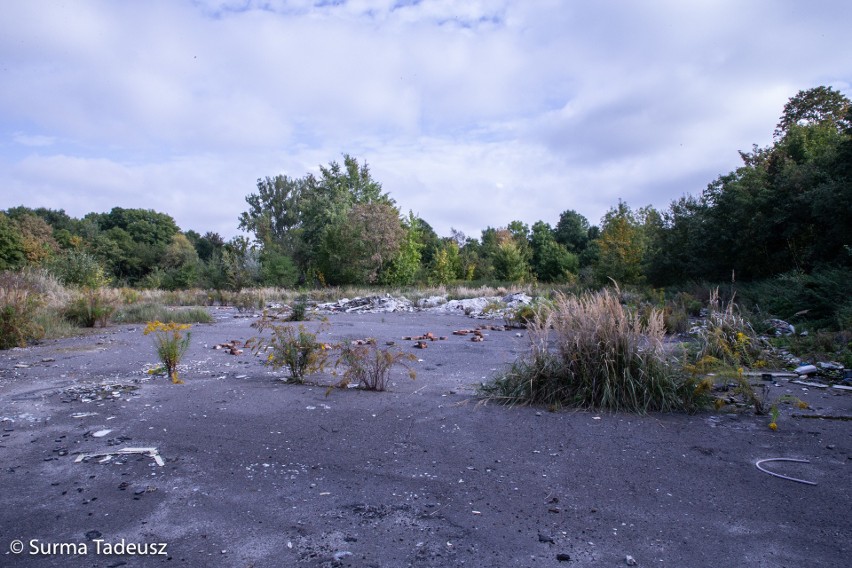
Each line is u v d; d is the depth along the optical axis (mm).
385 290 31672
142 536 3182
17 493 3783
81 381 7465
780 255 20219
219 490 3830
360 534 3199
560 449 4637
